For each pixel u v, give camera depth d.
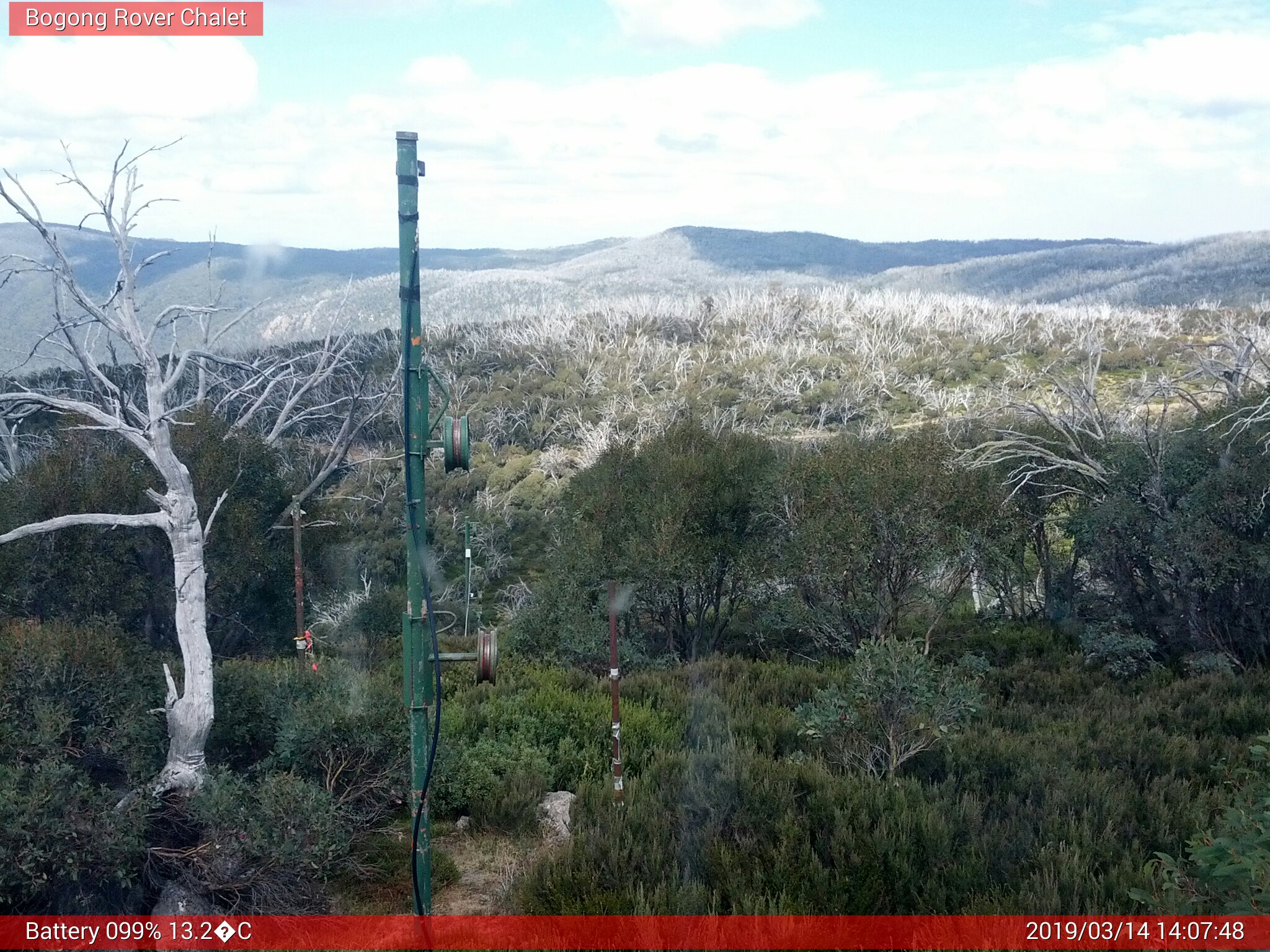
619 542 16.41
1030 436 17.12
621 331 58.81
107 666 6.80
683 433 18.39
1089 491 16.56
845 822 5.99
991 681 12.77
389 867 6.58
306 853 6.03
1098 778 7.04
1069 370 42.84
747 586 16.39
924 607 15.60
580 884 5.74
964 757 7.56
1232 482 13.73
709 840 6.14
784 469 16.31
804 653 15.98
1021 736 8.79
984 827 6.18
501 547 27.00
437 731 4.74
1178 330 53.12
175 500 6.88
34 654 6.50
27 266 7.73
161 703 7.06
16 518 12.24
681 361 49.19
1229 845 4.28
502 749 8.48
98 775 6.51
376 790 7.21
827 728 7.68
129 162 7.50
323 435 24.22
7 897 5.18
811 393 43.41
